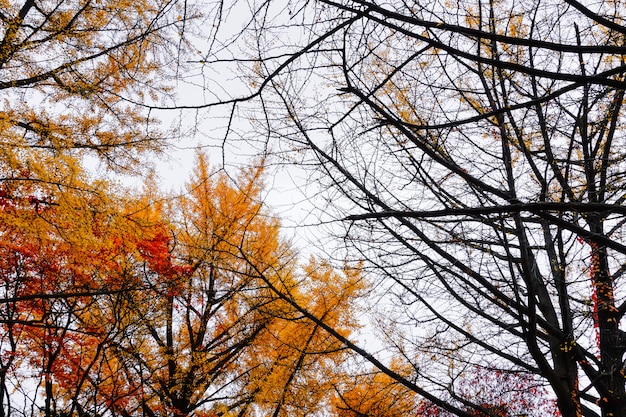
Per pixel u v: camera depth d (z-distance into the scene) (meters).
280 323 8.03
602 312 4.98
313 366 7.43
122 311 6.98
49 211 5.28
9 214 5.13
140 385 7.13
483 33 2.52
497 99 4.51
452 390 5.32
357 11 2.62
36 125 6.55
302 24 3.03
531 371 5.20
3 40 6.04
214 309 8.48
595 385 4.80
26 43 6.10
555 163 4.51
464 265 4.79
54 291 6.39
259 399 7.68
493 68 4.44
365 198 4.57
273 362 7.81
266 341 8.23
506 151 4.72
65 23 6.58
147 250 6.93
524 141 4.76
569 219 4.84
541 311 5.32
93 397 6.84
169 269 7.20
